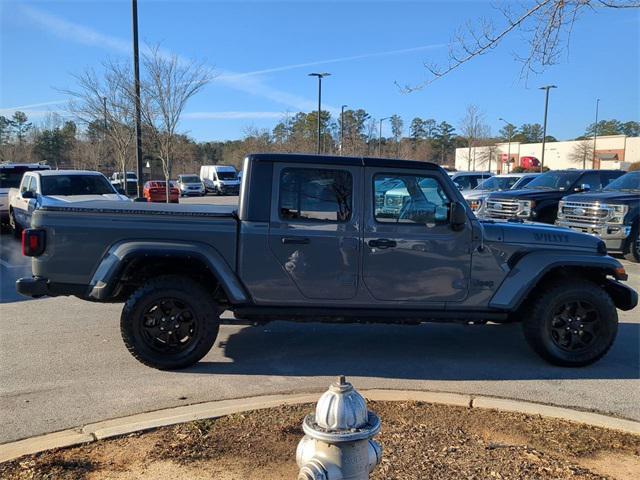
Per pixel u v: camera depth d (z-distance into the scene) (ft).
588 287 18.39
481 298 18.39
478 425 13.41
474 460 11.45
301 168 17.88
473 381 17.34
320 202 17.93
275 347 20.66
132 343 17.60
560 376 17.90
